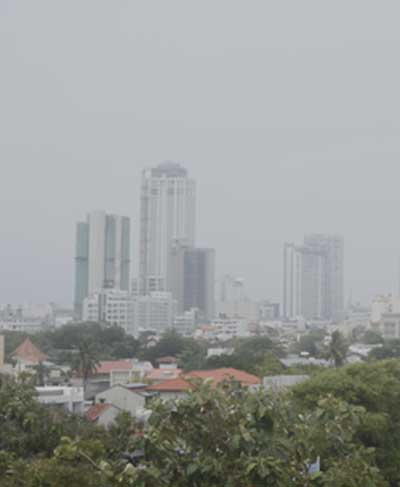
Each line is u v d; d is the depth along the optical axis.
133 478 25.34
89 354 131.00
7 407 48.19
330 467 28.34
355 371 67.69
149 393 90.50
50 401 83.19
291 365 136.88
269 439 26.52
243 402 27.72
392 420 65.00
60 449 29.48
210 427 27.08
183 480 26.12
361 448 29.25
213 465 25.58
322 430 28.72
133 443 28.19
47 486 29.94
